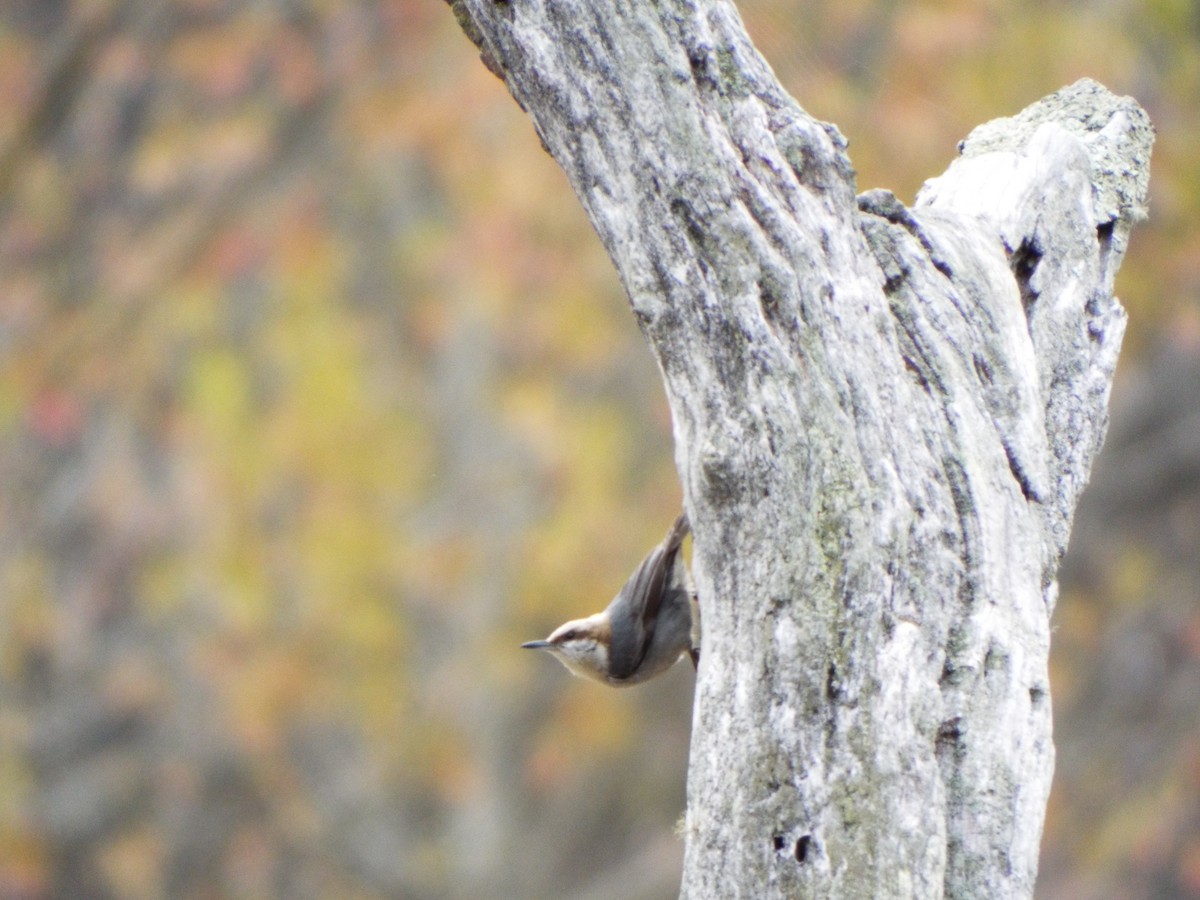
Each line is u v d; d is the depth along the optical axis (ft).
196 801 58.08
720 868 13.01
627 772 61.41
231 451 54.39
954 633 13.44
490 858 57.72
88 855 57.31
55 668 57.82
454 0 15.14
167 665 56.90
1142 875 57.26
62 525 55.67
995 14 45.60
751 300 13.48
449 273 53.36
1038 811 13.10
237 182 54.34
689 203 13.61
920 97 43.50
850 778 12.78
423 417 56.44
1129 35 48.62
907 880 12.55
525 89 14.28
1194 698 59.88
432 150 52.49
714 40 13.83
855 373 13.56
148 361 54.65
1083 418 16.24
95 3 52.19
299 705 54.13
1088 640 60.85
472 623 54.65
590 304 53.21
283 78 53.01
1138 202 17.88
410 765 55.62
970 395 14.46
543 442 53.72
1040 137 17.33
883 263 14.83
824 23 39.70
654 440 55.67
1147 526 62.39
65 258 54.29
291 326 55.72
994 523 13.87
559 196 52.01
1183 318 51.13
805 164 13.89
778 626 13.14
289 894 58.90
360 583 54.34
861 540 13.14
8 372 52.85
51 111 53.01
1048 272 16.58
